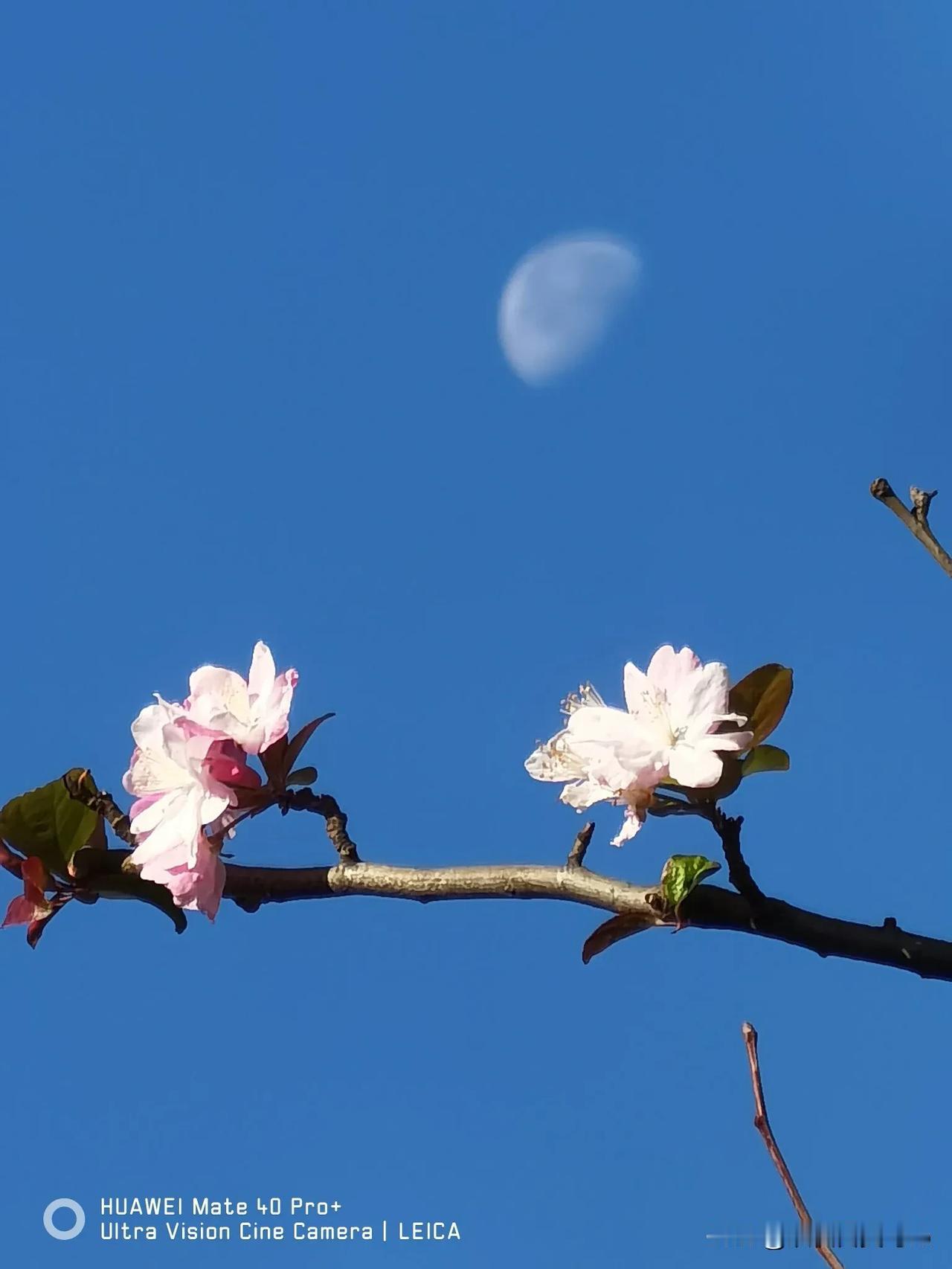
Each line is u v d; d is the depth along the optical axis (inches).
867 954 65.5
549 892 66.6
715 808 65.9
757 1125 63.5
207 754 67.6
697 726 66.1
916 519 66.5
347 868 67.4
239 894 67.6
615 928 66.0
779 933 65.6
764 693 66.6
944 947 65.4
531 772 67.1
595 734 66.4
